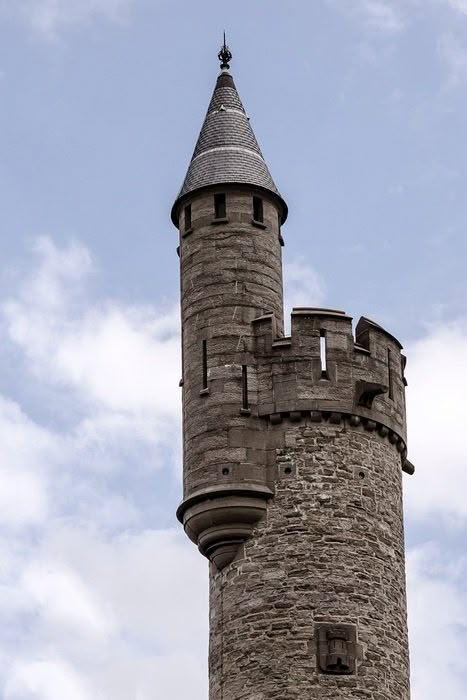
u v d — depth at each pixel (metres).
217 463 37.75
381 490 38.19
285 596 36.44
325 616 36.22
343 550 36.97
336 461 37.75
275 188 41.34
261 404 38.25
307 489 37.38
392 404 39.25
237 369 38.72
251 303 39.53
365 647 36.22
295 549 36.81
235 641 36.47
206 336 39.28
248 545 37.22
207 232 40.41
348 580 36.72
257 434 38.03
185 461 38.69
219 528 37.34
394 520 38.38
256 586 36.72
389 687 36.28
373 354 39.22
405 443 39.59
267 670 35.81
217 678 36.62
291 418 38.00
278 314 40.00
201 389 38.84
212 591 37.78
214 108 42.72
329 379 38.38
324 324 38.91
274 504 37.38
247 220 40.44
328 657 35.75
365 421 38.38
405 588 38.28
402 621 37.56
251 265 39.97
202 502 37.56
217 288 39.75
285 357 38.56
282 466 37.66
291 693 35.47
